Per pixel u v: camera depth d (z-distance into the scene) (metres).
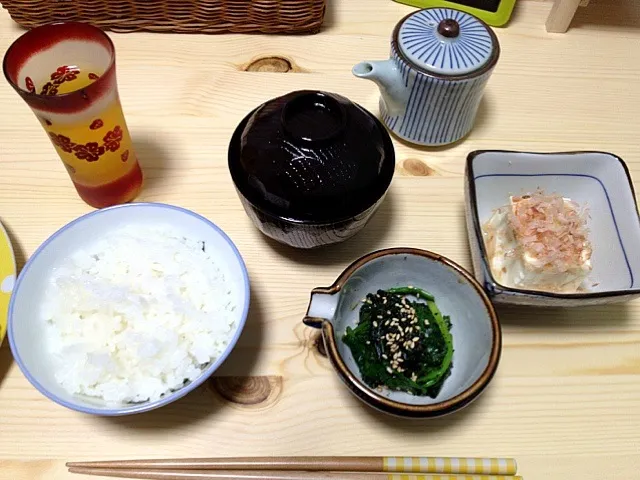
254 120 0.32
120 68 0.43
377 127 0.33
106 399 0.27
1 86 0.42
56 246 0.31
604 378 0.32
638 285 0.32
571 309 0.34
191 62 0.44
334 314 0.29
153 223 0.33
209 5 0.43
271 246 0.36
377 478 0.27
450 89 0.35
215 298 0.30
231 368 0.31
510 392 0.31
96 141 0.32
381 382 0.30
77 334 0.29
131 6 0.43
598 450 0.29
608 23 0.49
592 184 0.37
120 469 0.27
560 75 0.45
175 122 0.41
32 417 0.29
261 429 0.29
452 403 0.26
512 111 0.43
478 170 0.36
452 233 0.37
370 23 0.47
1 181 0.38
